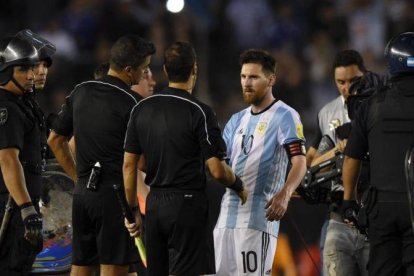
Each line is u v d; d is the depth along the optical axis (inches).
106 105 879.7
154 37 1833.2
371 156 799.1
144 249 896.9
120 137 881.5
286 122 885.8
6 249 828.6
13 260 828.0
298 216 1091.3
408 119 785.6
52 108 1744.6
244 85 893.2
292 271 1085.1
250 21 1937.7
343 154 874.1
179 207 823.7
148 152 832.9
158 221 832.9
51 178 974.4
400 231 787.4
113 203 881.5
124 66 887.1
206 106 824.3
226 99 1806.1
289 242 1088.8
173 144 822.5
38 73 864.9
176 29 1850.4
